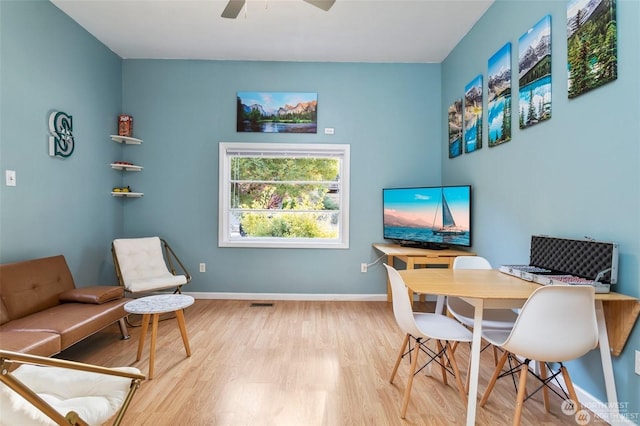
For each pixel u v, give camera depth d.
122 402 1.27
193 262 4.16
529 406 1.94
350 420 1.79
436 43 3.69
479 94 3.15
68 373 1.31
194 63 4.13
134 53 3.97
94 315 2.39
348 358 2.52
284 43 3.70
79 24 3.32
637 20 1.59
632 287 1.63
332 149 4.18
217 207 4.16
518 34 2.54
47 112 2.93
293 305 3.92
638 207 1.59
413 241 3.82
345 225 4.17
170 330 3.09
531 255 2.26
